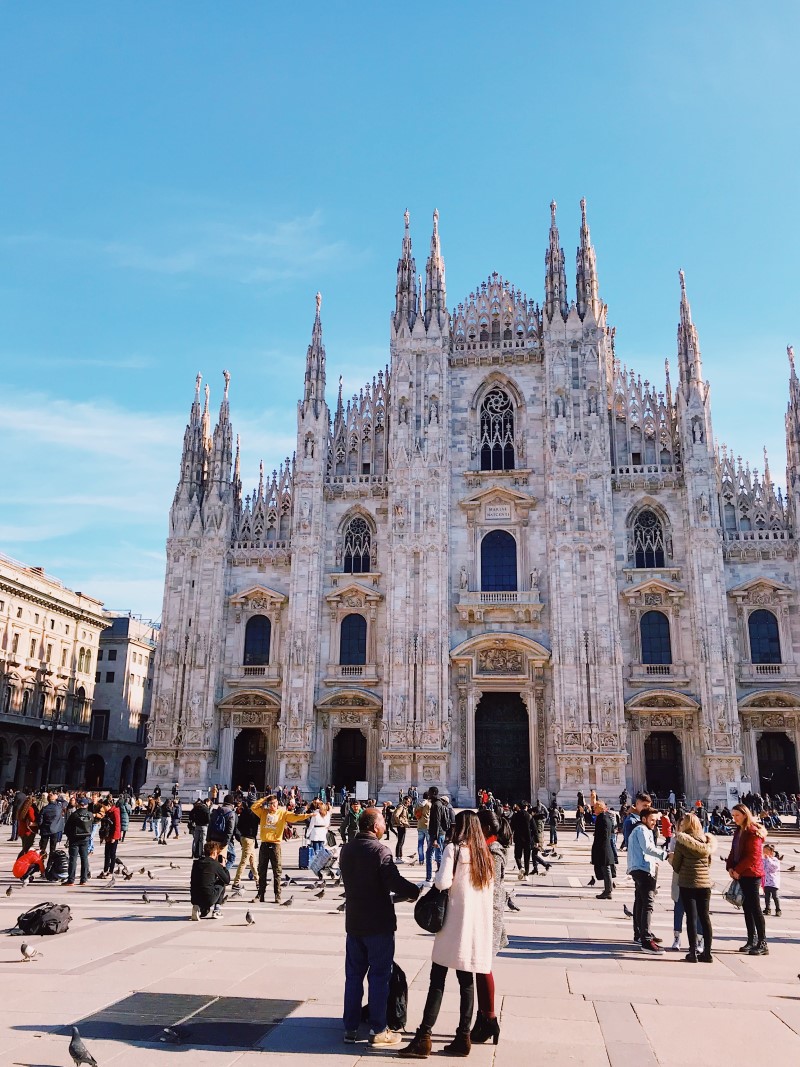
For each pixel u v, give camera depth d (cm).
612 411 7562
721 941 2072
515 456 7544
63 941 1938
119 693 11694
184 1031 1273
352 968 1284
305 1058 1185
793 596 6919
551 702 6912
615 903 2745
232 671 7500
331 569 7556
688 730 6781
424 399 7588
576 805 6575
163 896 2725
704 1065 1167
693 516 6988
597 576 6956
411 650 7044
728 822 5647
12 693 9369
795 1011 1414
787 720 6725
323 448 7719
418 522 7294
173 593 7612
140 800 6838
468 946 1234
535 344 7688
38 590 9794
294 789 6638
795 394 7219
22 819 3067
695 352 7319
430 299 7812
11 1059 1148
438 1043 1261
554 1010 1420
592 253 7694
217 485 7819
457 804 6819
